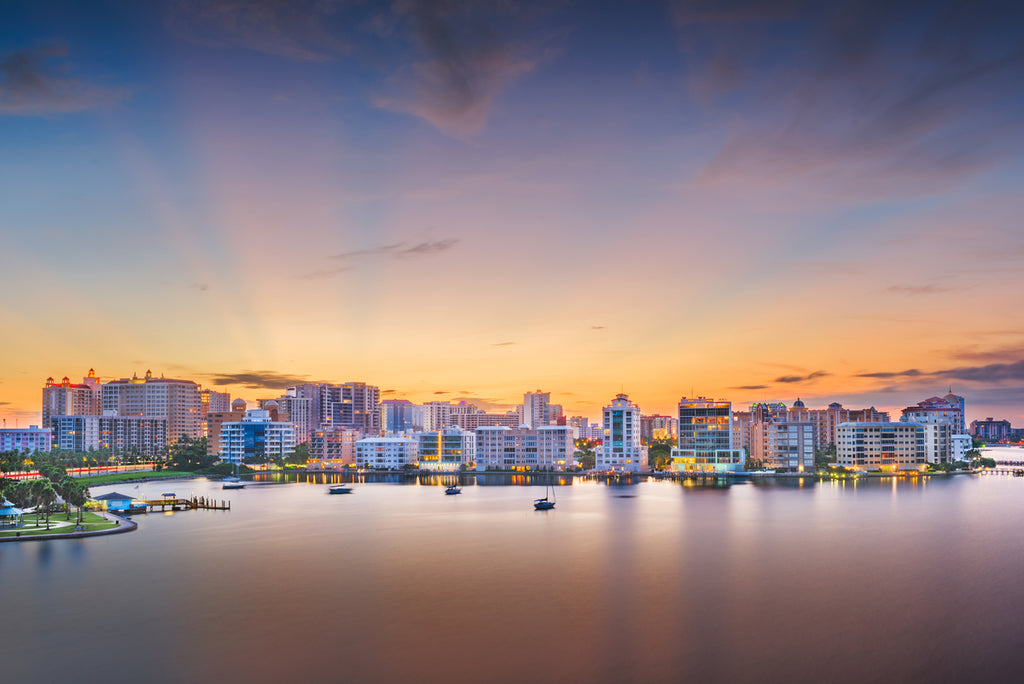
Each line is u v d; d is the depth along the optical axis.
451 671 106.62
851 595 144.38
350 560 177.75
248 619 129.12
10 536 195.88
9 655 111.81
